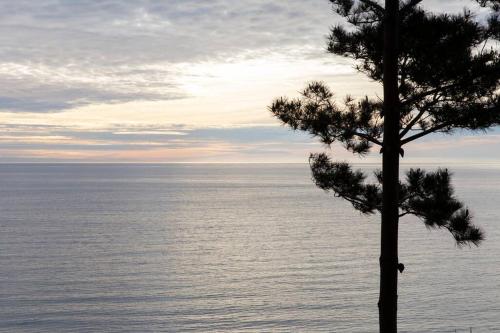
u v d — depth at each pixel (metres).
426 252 89.94
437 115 10.77
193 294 62.00
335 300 59.31
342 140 11.66
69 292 62.00
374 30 11.62
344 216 154.25
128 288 64.69
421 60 10.94
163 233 116.50
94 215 152.62
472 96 10.68
